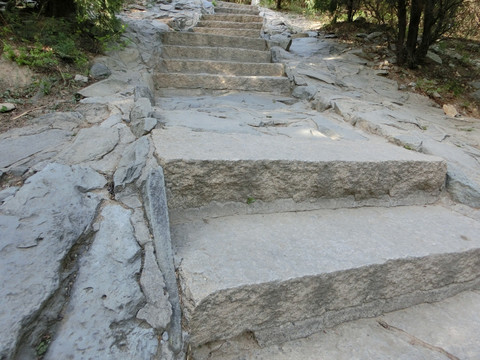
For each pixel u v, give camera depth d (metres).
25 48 2.80
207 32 5.51
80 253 1.21
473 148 2.82
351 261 1.37
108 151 1.84
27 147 1.81
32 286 1.01
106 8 3.34
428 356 1.24
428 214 1.95
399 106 3.86
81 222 1.30
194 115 2.64
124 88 2.92
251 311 1.21
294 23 7.43
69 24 3.36
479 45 6.08
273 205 1.76
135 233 1.32
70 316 1.01
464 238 1.67
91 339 0.96
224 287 1.14
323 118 3.05
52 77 2.76
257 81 3.94
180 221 1.57
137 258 1.23
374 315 1.46
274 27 6.72
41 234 1.19
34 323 0.94
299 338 1.30
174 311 1.12
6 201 1.33
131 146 1.87
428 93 4.54
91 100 2.59
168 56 4.36
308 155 1.84
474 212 2.01
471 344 1.31
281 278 1.22
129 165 1.65
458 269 1.60
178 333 1.08
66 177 1.53
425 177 2.07
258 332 1.26
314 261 1.35
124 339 0.99
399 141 2.51
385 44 5.77
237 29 5.54
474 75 5.13
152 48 4.23
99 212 1.40
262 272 1.24
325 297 1.33
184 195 1.58
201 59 4.49
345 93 3.99
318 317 1.35
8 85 2.53
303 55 5.34
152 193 1.42
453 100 4.50
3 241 1.14
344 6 6.94
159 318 1.07
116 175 1.59
